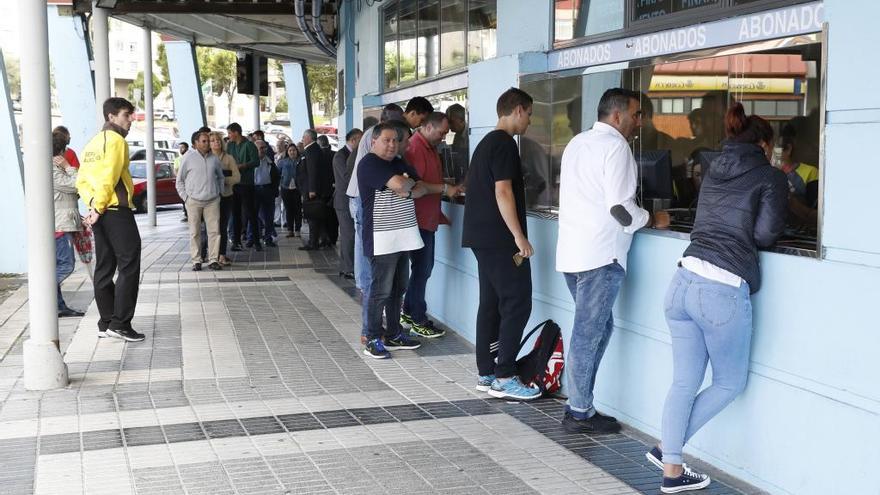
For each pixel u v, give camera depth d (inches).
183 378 253.1
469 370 263.4
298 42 845.2
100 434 203.6
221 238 491.5
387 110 303.9
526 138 256.2
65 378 243.3
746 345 161.8
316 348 291.3
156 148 1127.0
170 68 976.9
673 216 207.6
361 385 246.8
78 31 716.7
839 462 148.3
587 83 234.1
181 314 349.1
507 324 229.1
